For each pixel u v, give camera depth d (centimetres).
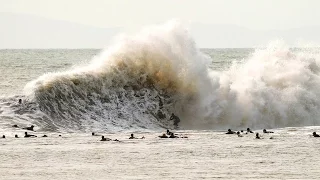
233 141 10562
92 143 10294
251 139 10812
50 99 13075
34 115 12569
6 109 12631
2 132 11312
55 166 8419
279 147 9925
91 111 13300
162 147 9912
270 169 8269
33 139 10650
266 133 11700
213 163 8656
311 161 8825
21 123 12144
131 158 8994
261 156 9188
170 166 8450
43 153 9312
